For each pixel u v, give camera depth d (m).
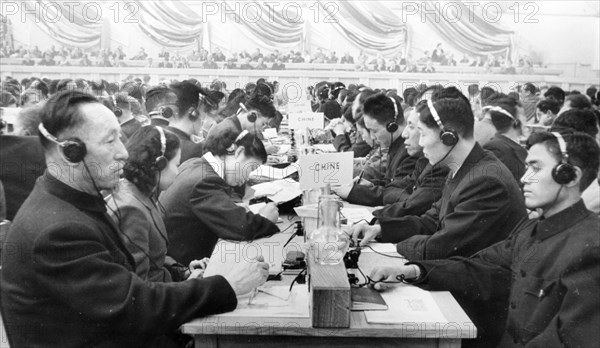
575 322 1.40
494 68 8.74
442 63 9.08
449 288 1.75
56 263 1.35
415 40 9.48
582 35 8.66
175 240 2.31
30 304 1.39
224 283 1.55
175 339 1.83
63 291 1.36
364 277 1.79
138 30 9.61
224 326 1.48
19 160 2.34
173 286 1.51
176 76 9.28
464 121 2.03
